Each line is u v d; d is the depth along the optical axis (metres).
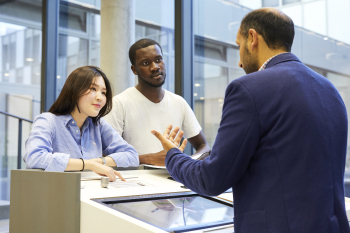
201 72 3.34
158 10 3.59
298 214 0.81
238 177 0.89
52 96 4.70
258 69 1.01
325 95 0.92
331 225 0.82
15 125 4.00
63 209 1.13
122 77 3.55
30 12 4.88
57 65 4.75
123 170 1.68
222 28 3.16
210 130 3.25
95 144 1.80
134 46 2.33
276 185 0.84
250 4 2.94
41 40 4.74
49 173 1.19
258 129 0.87
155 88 2.34
